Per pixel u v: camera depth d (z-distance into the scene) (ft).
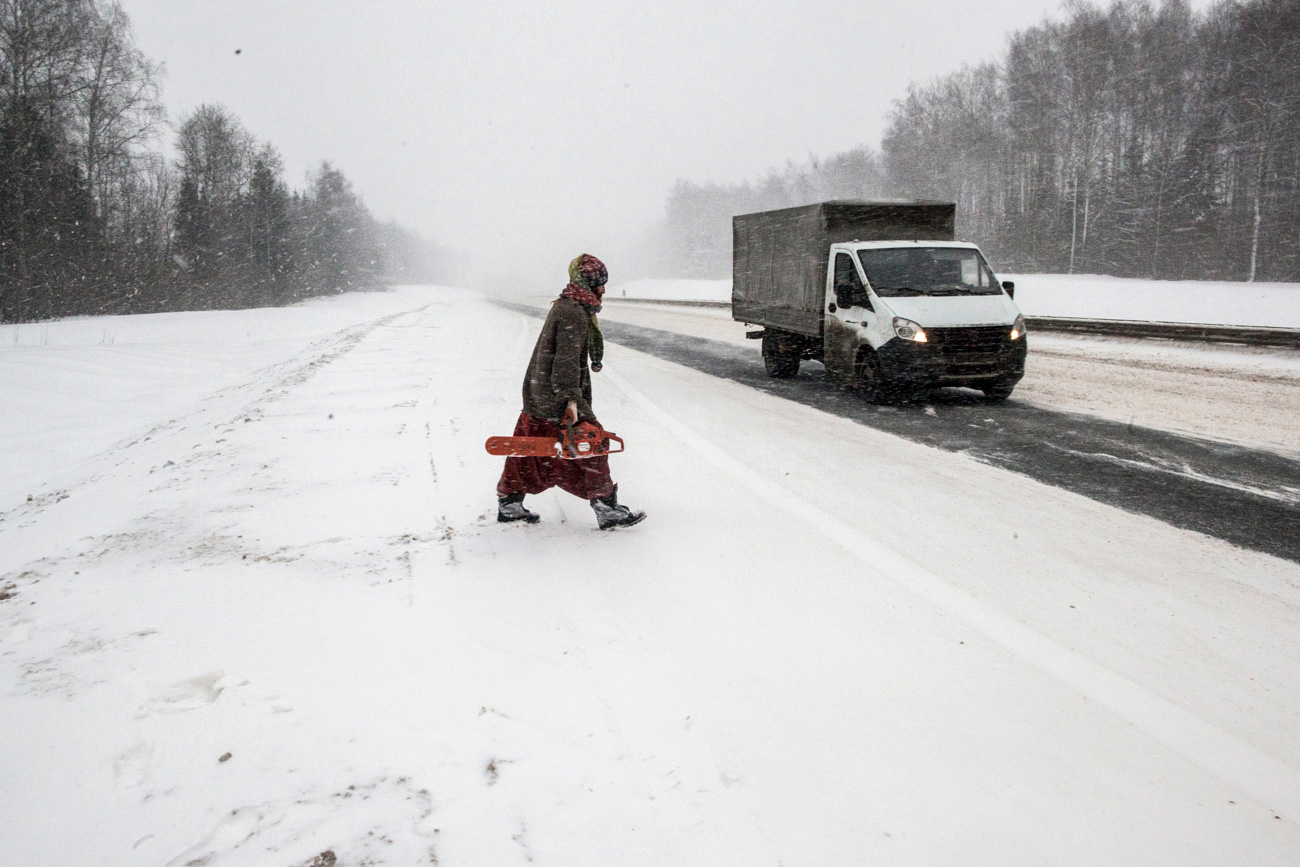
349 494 18.08
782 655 10.37
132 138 140.46
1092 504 17.07
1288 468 19.79
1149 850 6.91
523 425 15.24
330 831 6.97
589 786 7.66
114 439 36.63
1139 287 101.55
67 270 132.26
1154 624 11.27
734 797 7.53
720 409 29.91
